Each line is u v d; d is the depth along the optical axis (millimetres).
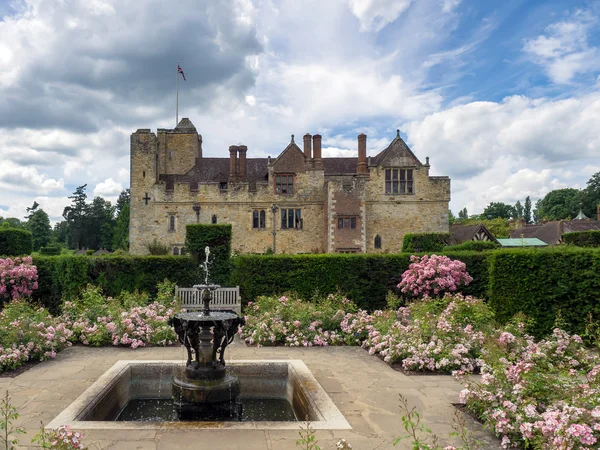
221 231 18516
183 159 43094
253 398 9023
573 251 11914
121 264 16109
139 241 37250
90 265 15859
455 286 14609
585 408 4879
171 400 8516
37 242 81938
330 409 6574
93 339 11539
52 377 8539
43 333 10359
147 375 8883
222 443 5430
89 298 13367
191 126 44156
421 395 7531
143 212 37438
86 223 82188
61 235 104625
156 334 11805
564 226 47844
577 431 4414
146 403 8320
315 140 38406
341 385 8148
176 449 5227
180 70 44781
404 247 28562
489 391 6246
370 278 16031
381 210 37375
